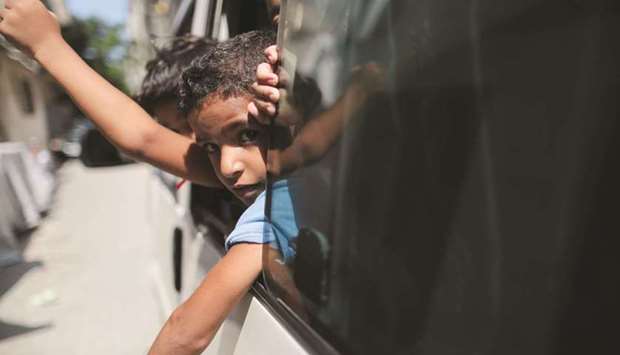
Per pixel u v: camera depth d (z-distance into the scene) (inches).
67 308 188.1
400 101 30.8
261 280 50.4
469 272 26.7
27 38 58.6
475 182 26.5
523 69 24.5
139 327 172.6
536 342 23.9
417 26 29.8
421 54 29.5
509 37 25.1
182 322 46.4
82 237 291.1
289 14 43.8
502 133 25.3
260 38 52.1
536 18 24.0
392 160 31.3
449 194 27.8
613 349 21.4
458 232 27.2
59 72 60.0
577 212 22.6
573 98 22.7
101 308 187.9
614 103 21.6
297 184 40.6
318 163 37.9
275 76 44.9
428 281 28.8
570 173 22.8
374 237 32.4
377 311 31.8
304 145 39.8
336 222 35.6
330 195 36.4
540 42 23.8
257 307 47.5
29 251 261.7
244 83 47.5
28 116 639.1
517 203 24.7
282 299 42.2
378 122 32.4
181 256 98.0
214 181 69.8
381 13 32.4
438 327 28.2
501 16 25.4
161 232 133.9
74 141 849.5
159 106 77.5
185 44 83.1
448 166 27.9
